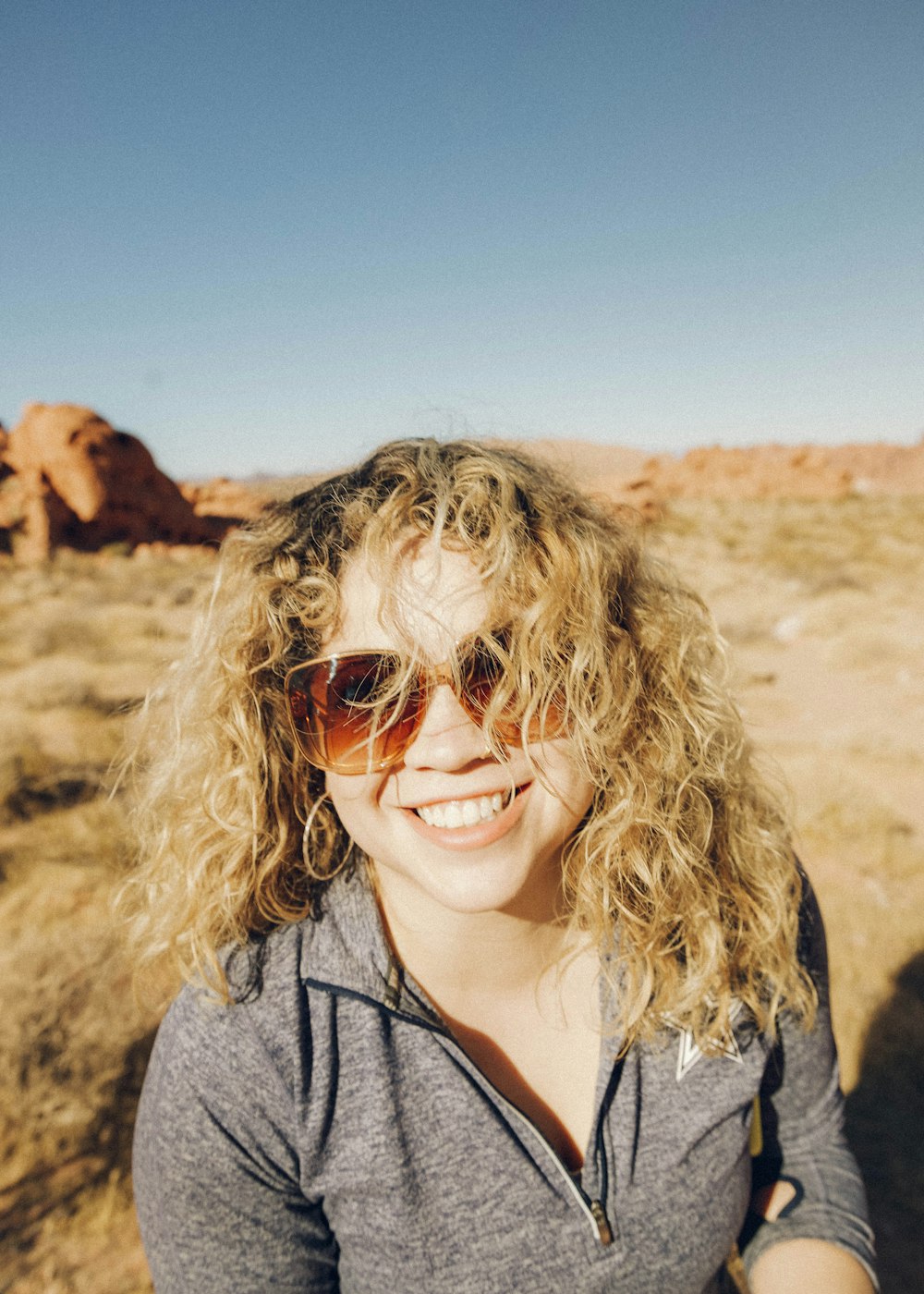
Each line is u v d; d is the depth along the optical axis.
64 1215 2.79
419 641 0.99
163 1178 0.94
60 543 25.30
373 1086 0.97
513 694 0.99
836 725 8.63
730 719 1.30
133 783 1.41
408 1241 0.95
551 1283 0.98
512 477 1.09
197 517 29.61
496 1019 1.13
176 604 17.62
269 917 1.06
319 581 1.06
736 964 1.13
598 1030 1.13
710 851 1.20
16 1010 3.19
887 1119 3.14
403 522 1.01
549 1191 0.99
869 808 5.62
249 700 1.14
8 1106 2.95
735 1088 1.08
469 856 1.01
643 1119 1.05
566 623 1.05
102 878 4.68
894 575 20.53
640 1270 1.01
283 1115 0.96
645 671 1.23
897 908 4.46
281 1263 0.98
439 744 0.98
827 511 40.16
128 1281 2.60
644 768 1.18
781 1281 1.14
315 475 1.38
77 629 13.38
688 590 1.47
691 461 51.00
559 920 1.17
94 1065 3.06
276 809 1.11
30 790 5.84
